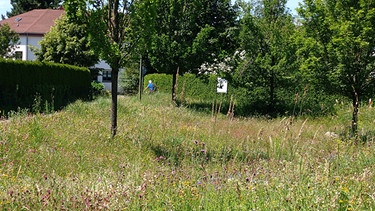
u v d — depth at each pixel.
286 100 25.95
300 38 17.05
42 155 8.98
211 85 33.50
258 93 26.33
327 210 4.96
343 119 20.31
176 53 24.23
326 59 16.56
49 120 13.31
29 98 20.70
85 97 29.30
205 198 5.36
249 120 20.77
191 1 24.28
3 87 18.94
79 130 12.41
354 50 15.81
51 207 4.99
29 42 53.31
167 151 10.70
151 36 13.13
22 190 5.43
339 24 15.98
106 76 52.94
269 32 25.25
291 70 25.16
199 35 24.06
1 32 42.56
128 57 13.17
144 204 5.10
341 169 7.43
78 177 7.07
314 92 24.81
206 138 12.27
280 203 5.17
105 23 12.64
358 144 10.66
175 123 16.06
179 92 34.53
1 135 10.20
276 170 7.14
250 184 5.92
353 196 5.21
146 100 25.08
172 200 5.33
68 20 12.67
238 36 25.53
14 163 8.22
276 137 11.26
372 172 7.19
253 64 25.72
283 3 25.39
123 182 6.39
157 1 12.91
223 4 25.44
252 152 10.04
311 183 5.79
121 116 17.16
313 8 16.62
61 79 25.53
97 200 5.15
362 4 15.51
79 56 39.50
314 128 16.50
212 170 7.81
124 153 10.59
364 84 16.22
